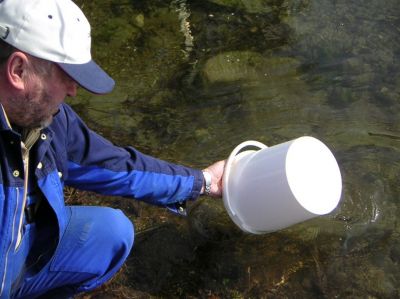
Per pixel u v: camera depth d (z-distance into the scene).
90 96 2.47
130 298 1.73
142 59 2.67
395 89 2.57
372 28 2.93
